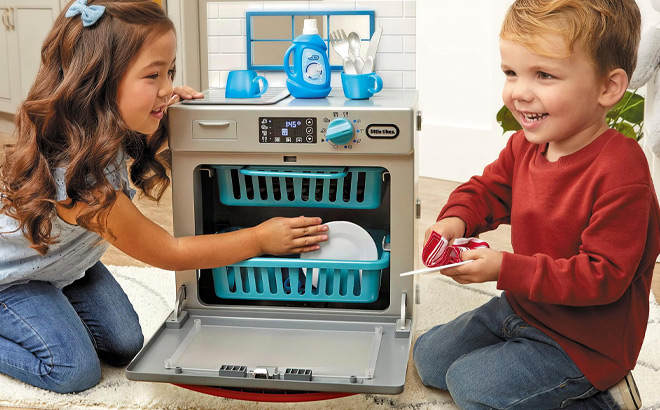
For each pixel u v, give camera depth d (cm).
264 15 158
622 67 110
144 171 139
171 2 317
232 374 116
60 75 122
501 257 113
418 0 297
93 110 119
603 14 105
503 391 119
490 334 132
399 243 131
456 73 292
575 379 117
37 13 342
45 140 122
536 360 119
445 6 290
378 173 130
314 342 129
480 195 132
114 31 117
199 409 127
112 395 131
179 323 134
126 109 120
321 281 134
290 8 157
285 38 159
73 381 131
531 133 113
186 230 135
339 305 142
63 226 128
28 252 131
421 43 301
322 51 137
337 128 123
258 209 148
